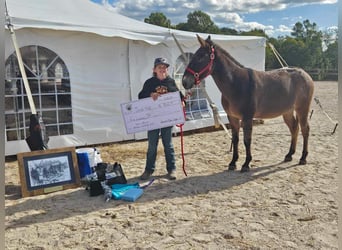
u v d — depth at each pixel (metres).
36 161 4.42
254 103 4.97
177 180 4.90
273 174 5.09
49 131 6.57
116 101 7.30
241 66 5.04
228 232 3.26
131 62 7.35
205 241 3.10
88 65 6.89
